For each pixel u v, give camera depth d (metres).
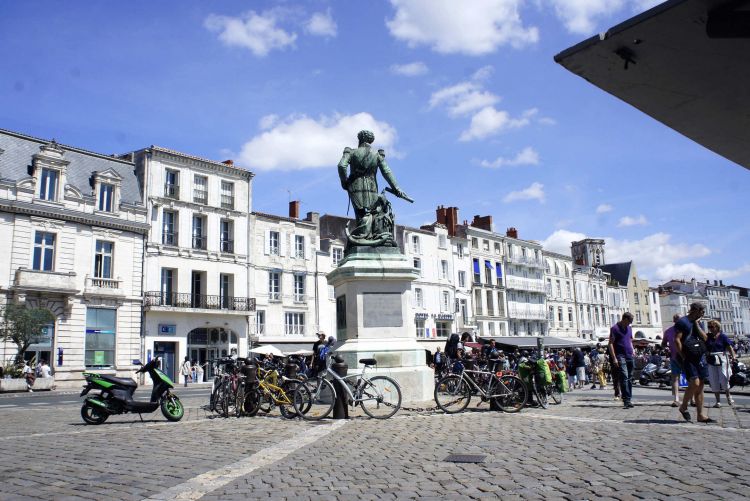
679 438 7.43
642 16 3.23
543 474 5.61
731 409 10.88
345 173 13.53
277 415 11.39
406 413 10.66
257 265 42.56
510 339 50.84
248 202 42.97
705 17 3.18
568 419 9.62
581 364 21.45
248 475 5.81
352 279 12.56
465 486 5.23
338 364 10.51
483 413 10.66
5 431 10.05
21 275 31.12
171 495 5.07
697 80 3.87
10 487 5.52
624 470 5.67
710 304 116.12
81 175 35.22
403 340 12.44
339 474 5.80
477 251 60.91
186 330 38.41
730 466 5.70
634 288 86.69
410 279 12.69
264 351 28.28
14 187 31.75
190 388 31.27
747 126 4.57
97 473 6.11
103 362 34.38
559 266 73.94
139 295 36.41
